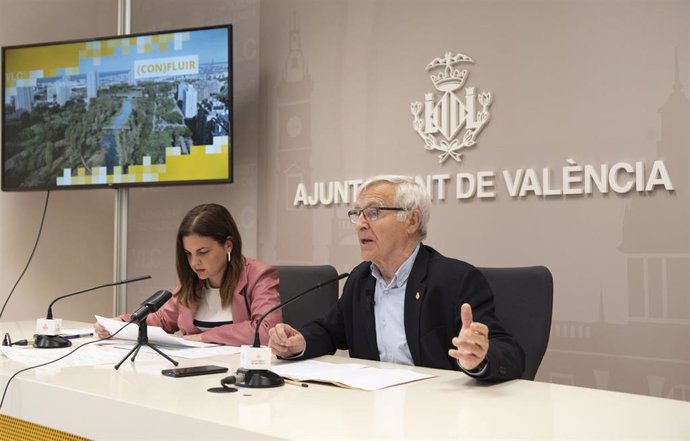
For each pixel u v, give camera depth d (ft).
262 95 12.63
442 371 5.27
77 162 12.46
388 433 3.35
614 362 8.75
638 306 8.58
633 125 8.67
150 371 5.13
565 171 9.14
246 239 12.78
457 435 3.34
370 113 11.16
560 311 9.18
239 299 7.82
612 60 8.86
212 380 4.76
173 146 12.00
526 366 6.26
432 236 10.39
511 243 9.63
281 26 12.39
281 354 5.86
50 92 12.65
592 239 8.95
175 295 8.16
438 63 10.39
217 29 11.83
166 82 12.09
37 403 4.64
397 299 6.38
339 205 11.46
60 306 13.66
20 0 13.24
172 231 13.71
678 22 8.39
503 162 9.74
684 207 8.28
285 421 3.57
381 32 11.09
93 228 14.28
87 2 14.33
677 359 8.30
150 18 14.28
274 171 12.39
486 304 5.87
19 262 13.05
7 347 6.40
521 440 3.27
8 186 12.76
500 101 9.79
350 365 5.51
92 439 4.23
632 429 3.49
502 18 9.81
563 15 9.27
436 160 10.39
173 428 3.74
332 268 8.85
